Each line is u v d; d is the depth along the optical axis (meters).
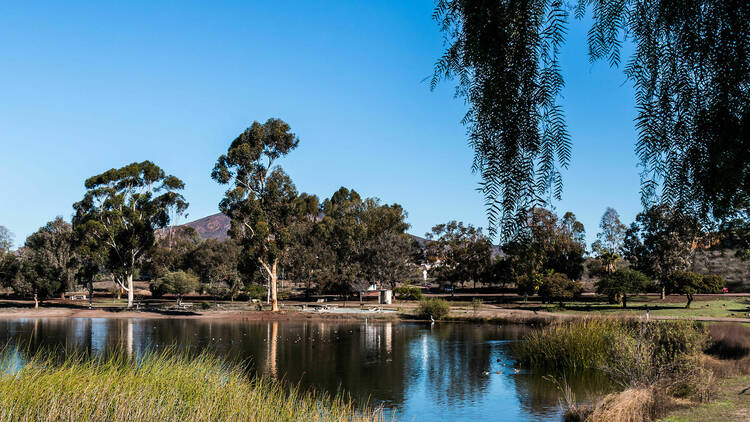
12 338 31.25
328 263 74.94
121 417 7.04
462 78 2.79
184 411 7.77
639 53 2.54
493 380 18.19
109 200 62.47
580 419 11.48
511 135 2.52
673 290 46.12
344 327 41.53
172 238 91.94
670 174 2.54
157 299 81.81
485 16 2.51
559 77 2.41
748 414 9.59
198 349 27.08
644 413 9.98
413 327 40.88
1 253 86.94
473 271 73.00
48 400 7.09
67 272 70.69
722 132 2.37
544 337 21.02
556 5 2.41
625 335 15.95
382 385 18.11
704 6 2.42
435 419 13.45
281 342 31.00
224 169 54.78
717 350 17.92
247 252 55.00
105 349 24.83
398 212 91.88
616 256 59.91
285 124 56.03
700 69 2.46
